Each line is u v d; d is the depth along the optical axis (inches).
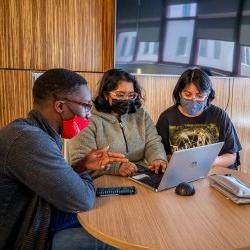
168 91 105.2
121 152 65.7
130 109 69.0
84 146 60.9
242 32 109.9
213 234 36.4
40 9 84.7
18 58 84.6
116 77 65.5
